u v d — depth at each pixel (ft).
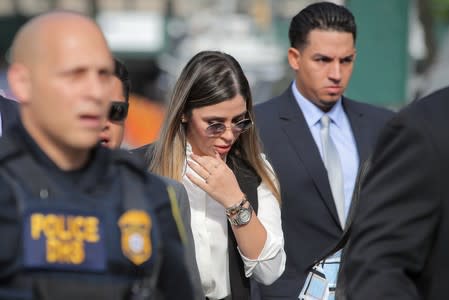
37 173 17.07
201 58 28.86
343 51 36.70
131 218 17.34
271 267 28.84
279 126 36.58
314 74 36.65
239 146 29.94
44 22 17.19
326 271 29.04
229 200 28.27
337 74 36.58
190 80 28.76
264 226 29.22
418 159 19.31
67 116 16.90
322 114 37.06
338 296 22.50
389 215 19.43
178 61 131.95
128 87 28.35
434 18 93.45
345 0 53.11
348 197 36.55
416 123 19.48
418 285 19.76
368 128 37.55
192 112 28.96
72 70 16.92
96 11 133.90
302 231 35.37
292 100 37.27
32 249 16.57
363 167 25.89
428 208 19.26
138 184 17.83
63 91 16.89
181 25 137.18
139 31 136.15
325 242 35.32
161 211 17.99
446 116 19.54
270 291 34.76
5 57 125.18
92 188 17.42
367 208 19.72
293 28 37.45
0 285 16.56
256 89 108.17
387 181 19.60
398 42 51.60
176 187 25.43
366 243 19.53
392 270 19.20
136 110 96.48
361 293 19.22
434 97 19.90
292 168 35.70
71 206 16.97
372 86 51.65
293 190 35.50
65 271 16.76
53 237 16.72
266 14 131.13
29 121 17.26
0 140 17.29
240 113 28.89
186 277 18.30
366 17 51.55
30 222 16.65
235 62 29.12
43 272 16.63
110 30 135.85
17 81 17.29
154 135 95.40
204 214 29.07
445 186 19.25
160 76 143.84
